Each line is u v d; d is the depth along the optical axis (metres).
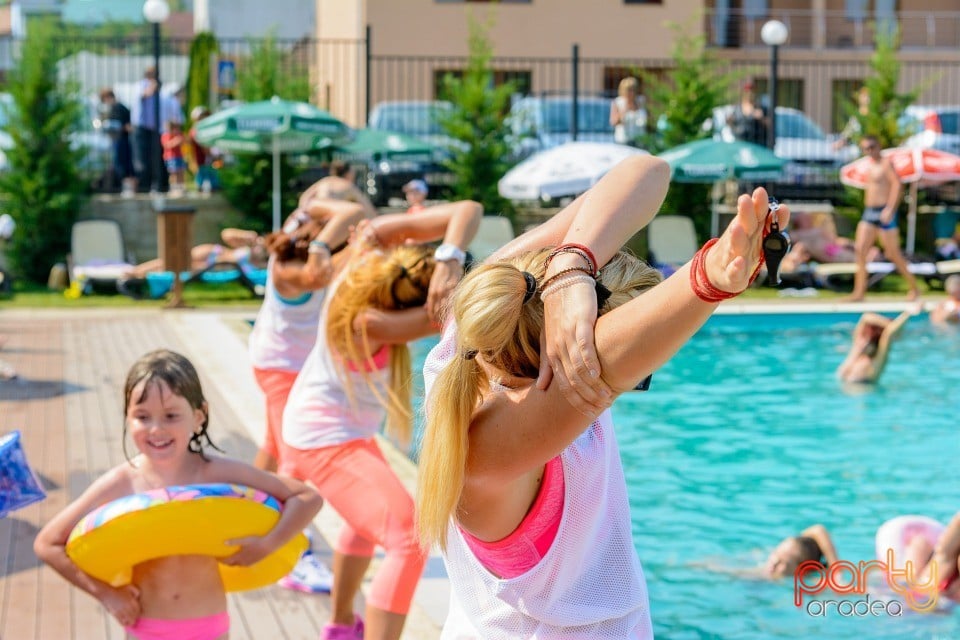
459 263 3.87
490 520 2.05
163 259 13.89
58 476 6.34
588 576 2.17
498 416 1.92
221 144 16.23
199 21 32.53
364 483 3.87
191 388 3.49
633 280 2.06
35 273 16.31
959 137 21.17
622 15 27.77
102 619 4.40
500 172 17.80
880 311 14.28
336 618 4.21
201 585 3.45
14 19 46.06
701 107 18.34
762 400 9.91
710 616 5.09
